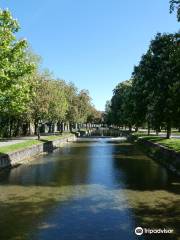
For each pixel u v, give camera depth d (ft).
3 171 118.32
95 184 96.32
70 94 333.21
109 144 248.11
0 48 101.96
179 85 115.24
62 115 251.19
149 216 66.44
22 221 63.67
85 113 371.56
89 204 75.10
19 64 108.88
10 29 105.50
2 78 101.40
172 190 88.33
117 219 64.75
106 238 55.57
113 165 133.80
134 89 209.46
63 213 68.54
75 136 343.05
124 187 92.22
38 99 197.88
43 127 353.72
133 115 217.36
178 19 86.07
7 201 77.82
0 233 57.88
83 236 56.44
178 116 133.69
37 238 55.62
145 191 87.30
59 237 56.03
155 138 201.36
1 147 142.20
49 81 209.87
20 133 276.41
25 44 108.37
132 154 176.04
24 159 149.28
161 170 121.39
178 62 100.42
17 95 109.40
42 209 71.20
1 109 112.27
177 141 165.89
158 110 166.30
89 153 181.37
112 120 458.91
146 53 187.52
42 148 186.91
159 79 166.50
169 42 101.09
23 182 99.04
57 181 100.63
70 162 143.74
